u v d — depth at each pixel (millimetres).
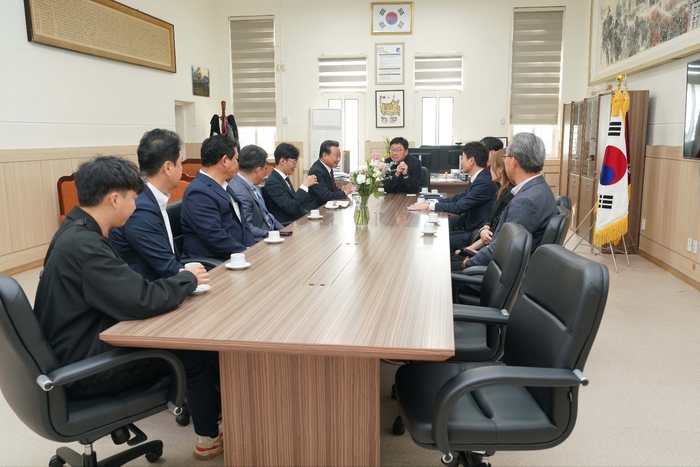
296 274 2389
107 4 6867
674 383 2986
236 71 10086
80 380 1763
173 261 2523
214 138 3162
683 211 5109
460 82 9578
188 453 2316
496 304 2205
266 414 1850
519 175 2980
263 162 3922
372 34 9648
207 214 3078
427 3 9461
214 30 9992
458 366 2027
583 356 1569
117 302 1743
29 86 5762
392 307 1907
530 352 1808
